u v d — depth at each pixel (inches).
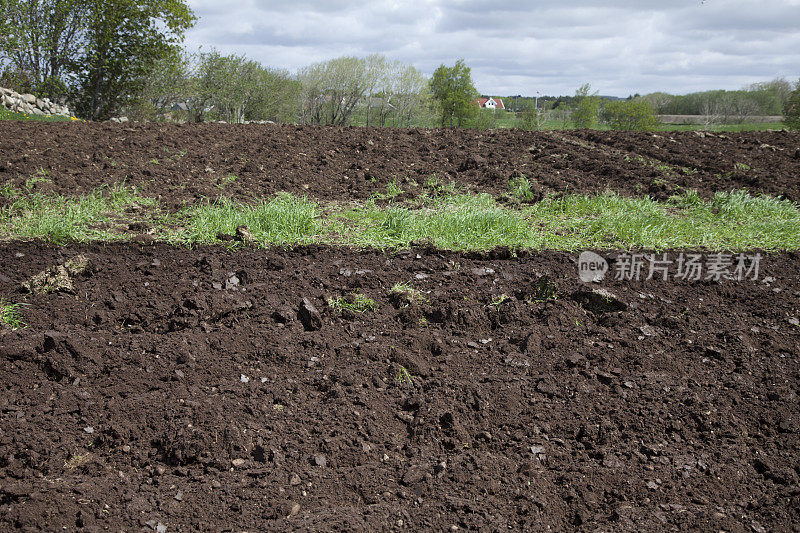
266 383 117.2
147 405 107.7
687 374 126.9
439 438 104.7
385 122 1641.2
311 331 138.7
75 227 184.2
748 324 149.2
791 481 95.2
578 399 116.5
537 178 274.5
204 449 97.1
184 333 133.0
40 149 282.2
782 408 114.3
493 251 186.2
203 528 81.7
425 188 260.4
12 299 144.6
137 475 92.9
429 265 176.7
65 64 828.0
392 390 117.7
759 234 210.5
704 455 101.8
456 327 143.7
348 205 230.5
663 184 264.1
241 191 237.5
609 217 215.8
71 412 106.3
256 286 157.5
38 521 80.1
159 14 832.9
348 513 85.1
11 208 196.5
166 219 199.0
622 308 154.4
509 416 111.2
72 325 136.2
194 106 1157.1
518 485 93.6
